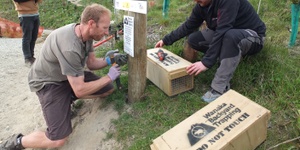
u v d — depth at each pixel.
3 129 2.96
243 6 2.39
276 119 2.17
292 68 2.64
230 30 2.22
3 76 4.04
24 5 3.75
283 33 3.43
